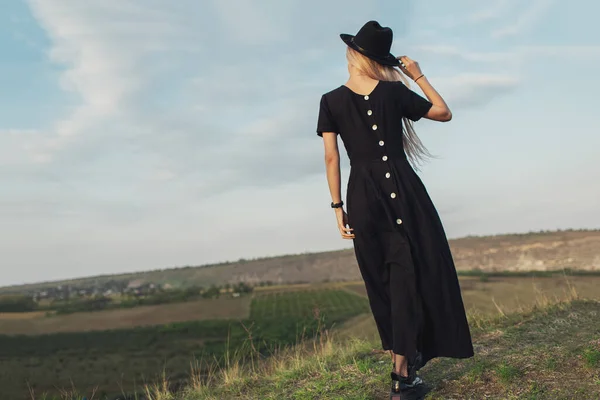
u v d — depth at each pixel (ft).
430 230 10.09
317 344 18.48
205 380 17.10
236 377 16.57
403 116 10.45
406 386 10.44
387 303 10.54
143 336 205.46
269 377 16.19
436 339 10.11
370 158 10.24
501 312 19.84
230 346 19.29
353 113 10.25
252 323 20.52
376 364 14.60
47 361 165.17
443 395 10.91
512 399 10.19
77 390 21.97
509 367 11.50
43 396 21.43
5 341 207.10
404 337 9.93
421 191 10.30
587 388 10.09
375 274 10.48
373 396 11.89
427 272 10.00
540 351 12.54
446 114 10.16
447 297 10.07
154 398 16.89
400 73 10.68
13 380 127.75
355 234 10.37
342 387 12.94
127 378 110.73
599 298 19.98
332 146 10.52
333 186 10.56
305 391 13.24
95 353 178.60
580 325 16.31
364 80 10.34
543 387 10.49
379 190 10.14
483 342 15.40
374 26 10.32
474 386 11.12
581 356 11.69
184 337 193.67
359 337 18.93
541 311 19.22
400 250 10.05
